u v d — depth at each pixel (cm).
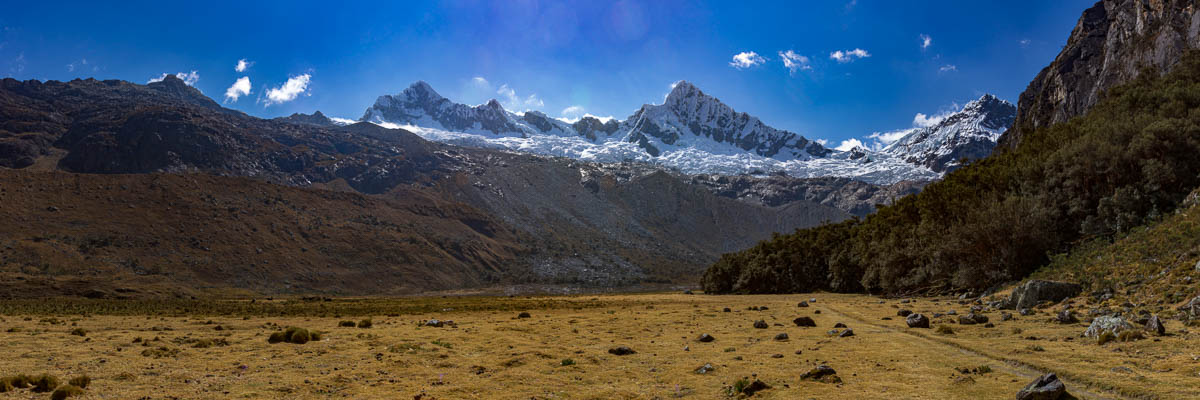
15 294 15575
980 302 4606
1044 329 2620
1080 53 16688
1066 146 6831
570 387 1734
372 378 1886
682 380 1811
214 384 1772
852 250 9969
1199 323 2270
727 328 3462
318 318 5159
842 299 7075
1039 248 5881
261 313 6134
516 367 2083
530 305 7675
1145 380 1519
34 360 2181
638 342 2819
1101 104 9881
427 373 1977
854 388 1603
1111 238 5397
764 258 12131
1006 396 1451
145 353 2380
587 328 3644
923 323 3008
